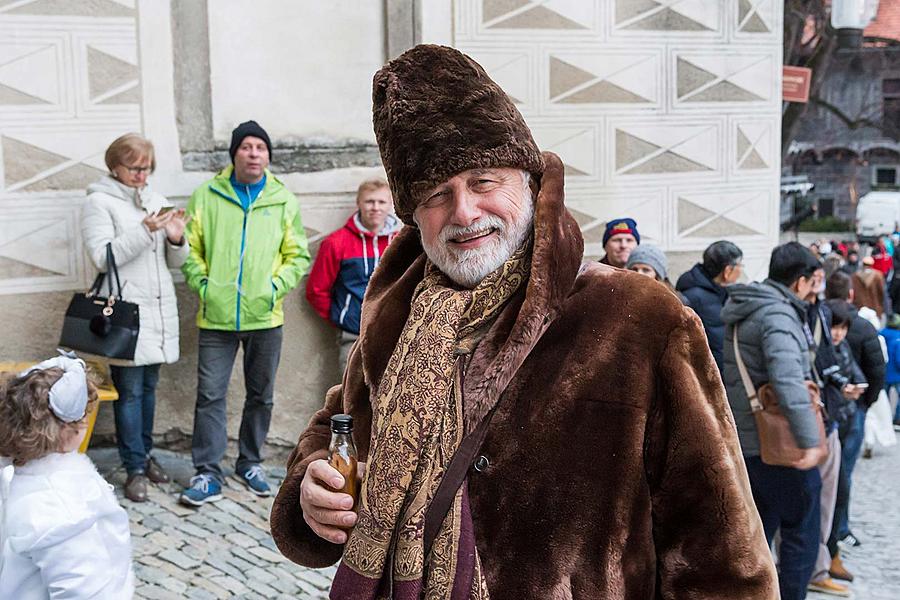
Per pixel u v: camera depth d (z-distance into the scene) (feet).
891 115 103.60
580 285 5.95
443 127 5.83
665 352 5.70
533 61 21.62
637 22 22.41
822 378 16.01
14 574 8.55
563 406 5.67
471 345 5.86
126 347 16.21
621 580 5.57
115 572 8.84
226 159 19.56
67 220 18.44
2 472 9.05
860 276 34.40
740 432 14.12
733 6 23.30
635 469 5.63
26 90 18.03
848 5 29.45
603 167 22.56
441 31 20.83
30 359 18.38
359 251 19.44
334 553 6.78
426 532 5.58
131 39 18.70
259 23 19.56
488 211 5.90
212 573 14.92
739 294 14.12
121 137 17.17
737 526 5.55
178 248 17.22
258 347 17.98
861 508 22.26
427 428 5.62
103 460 18.51
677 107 23.06
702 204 23.62
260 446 18.33
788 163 106.11
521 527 5.61
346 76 20.25
